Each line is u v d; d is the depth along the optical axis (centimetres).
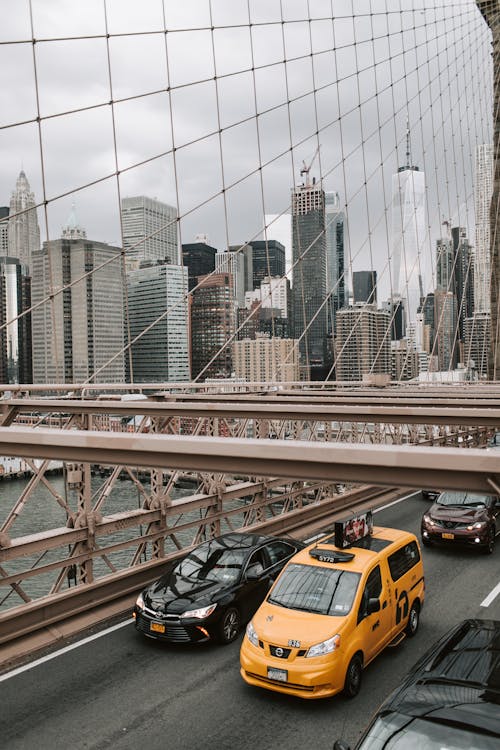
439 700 451
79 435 468
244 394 1316
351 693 688
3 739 612
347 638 689
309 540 1350
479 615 934
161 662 780
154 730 625
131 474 997
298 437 1394
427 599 1009
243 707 671
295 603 739
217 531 1165
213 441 421
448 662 503
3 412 920
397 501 1836
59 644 829
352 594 734
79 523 899
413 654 798
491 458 349
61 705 674
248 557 928
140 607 842
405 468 374
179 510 1066
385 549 830
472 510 1338
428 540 1327
